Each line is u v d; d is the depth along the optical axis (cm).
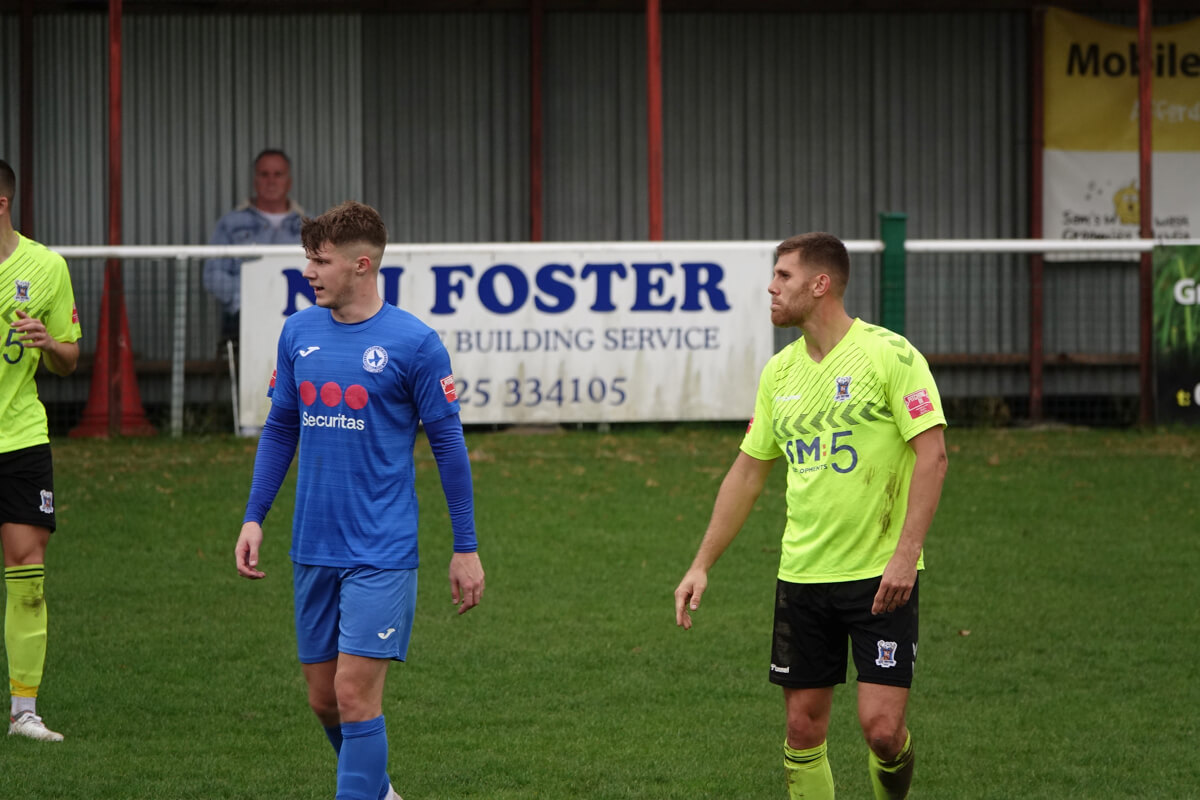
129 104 3866
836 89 3962
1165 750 1458
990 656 1794
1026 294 3903
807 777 1148
